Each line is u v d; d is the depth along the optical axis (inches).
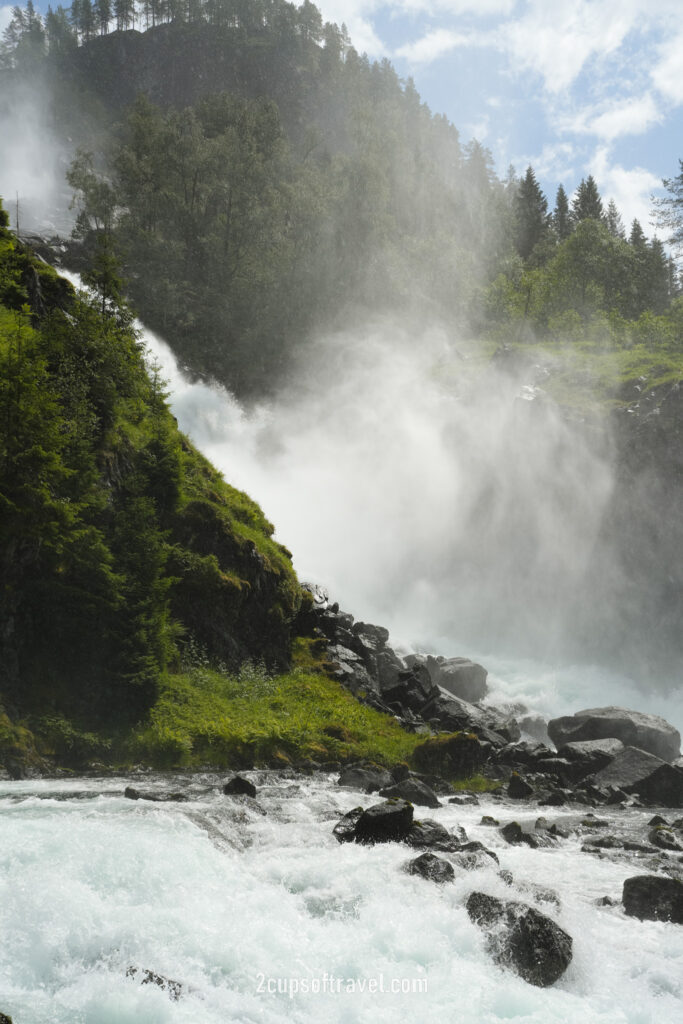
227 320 4451.3
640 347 3299.7
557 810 873.5
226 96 6786.4
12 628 872.3
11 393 839.7
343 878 478.9
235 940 384.5
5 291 1192.2
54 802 623.2
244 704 1056.8
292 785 836.0
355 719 1122.0
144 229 4980.3
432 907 438.6
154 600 977.5
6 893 390.6
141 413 1293.1
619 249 4948.3
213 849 500.7
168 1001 332.2
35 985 340.5
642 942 427.2
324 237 5088.6
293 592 1299.2
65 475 885.2
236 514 1358.3
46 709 865.5
